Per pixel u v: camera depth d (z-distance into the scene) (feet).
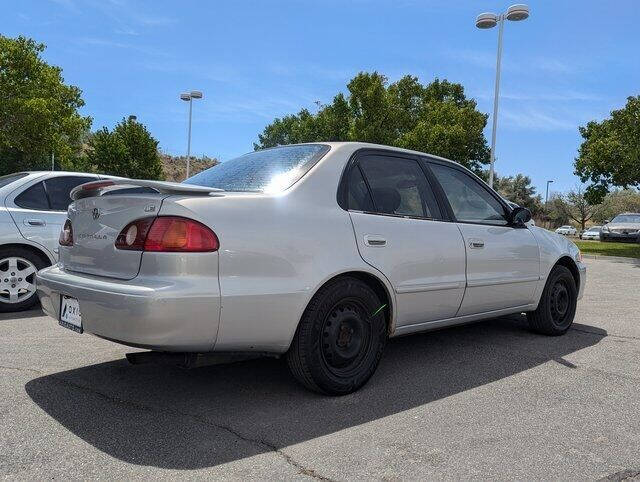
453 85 117.29
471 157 116.88
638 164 62.90
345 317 11.76
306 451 9.34
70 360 14.25
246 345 10.47
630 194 251.80
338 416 10.89
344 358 11.80
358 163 12.91
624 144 64.28
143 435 9.84
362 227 12.12
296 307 10.81
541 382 13.26
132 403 11.38
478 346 16.48
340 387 11.78
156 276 9.77
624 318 21.42
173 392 12.07
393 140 89.20
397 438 9.94
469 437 10.05
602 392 12.62
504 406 11.64
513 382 13.24
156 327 9.44
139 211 10.20
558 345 16.80
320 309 11.24
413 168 14.21
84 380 12.73
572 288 18.43
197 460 8.95
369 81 87.25
